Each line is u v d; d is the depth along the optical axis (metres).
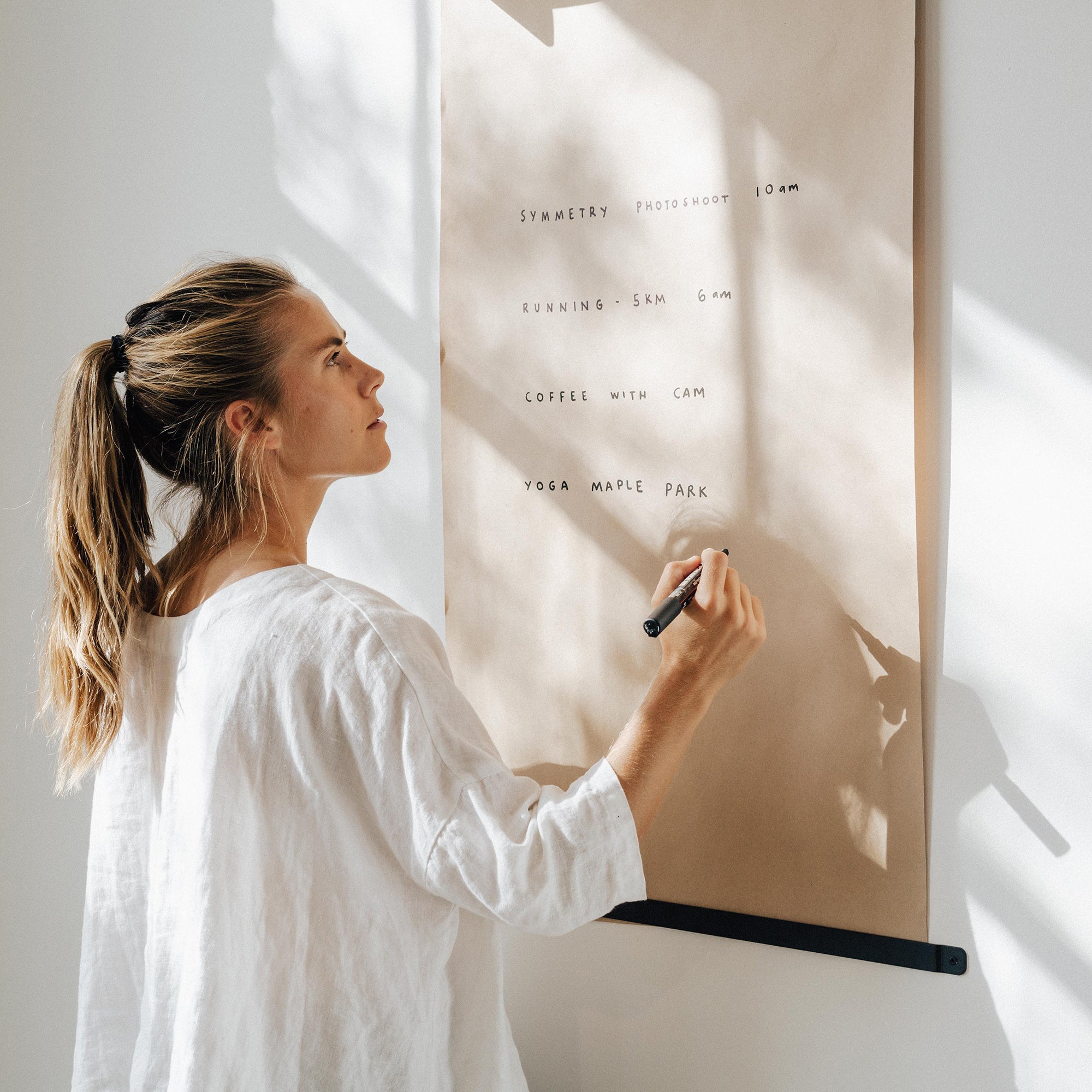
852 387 0.83
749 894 0.91
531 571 0.98
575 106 0.92
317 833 0.68
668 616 0.71
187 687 0.72
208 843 0.67
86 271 1.22
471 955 0.78
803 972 0.91
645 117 0.89
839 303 0.83
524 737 1.00
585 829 0.66
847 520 0.84
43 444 1.26
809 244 0.84
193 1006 0.65
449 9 0.97
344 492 1.10
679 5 0.87
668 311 0.90
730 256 0.87
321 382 0.78
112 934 0.79
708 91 0.86
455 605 1.02
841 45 0.81
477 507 1.00
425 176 1.02
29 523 1.27
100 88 1.19
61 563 0.75
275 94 1.10
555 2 0.92
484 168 0.97
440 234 1.00
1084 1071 0.81
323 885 0.68
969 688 0.83
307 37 1.07
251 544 0.76
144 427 0.77
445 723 0.68
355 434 0.81
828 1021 0.90
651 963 0.98
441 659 0.74
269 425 0.76
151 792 0.76
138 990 0.79
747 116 0.85
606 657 0.95
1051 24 0.76
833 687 0.86
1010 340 0.79
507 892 0.63
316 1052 0.69
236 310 0.75
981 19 0.78
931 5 0.80
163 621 0.76
